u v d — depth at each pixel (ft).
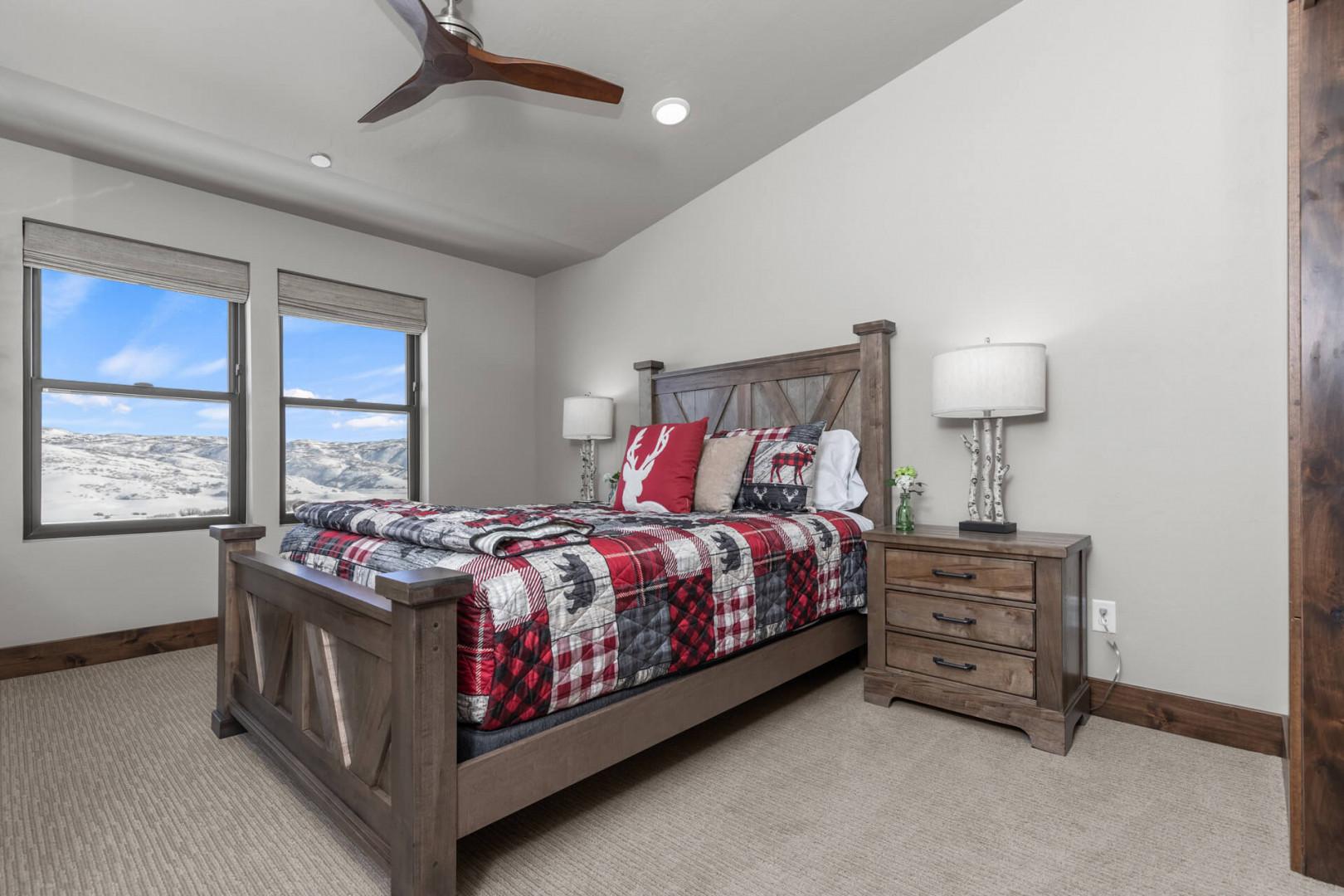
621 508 9.97
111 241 10.14
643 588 5.78
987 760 6.66
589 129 10.25
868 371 9.70
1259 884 4.69
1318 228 4.81
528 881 4.77
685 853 5.10
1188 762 6.60
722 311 12.21
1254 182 6.99
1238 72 7.09
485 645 4.58
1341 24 4.74
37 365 9.74
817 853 5.09
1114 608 7.83
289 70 8.28
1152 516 7.59
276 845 5.20
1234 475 7.09
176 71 8.06
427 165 10.64
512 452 15.69
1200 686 7.27
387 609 4.48
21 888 4.65
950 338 9.26
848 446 9.85
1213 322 7.22
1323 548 4.76
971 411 8.10
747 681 7.03
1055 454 8.29
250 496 11.57
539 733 4.97
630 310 13.97
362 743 4.98
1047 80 8.41
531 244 13.89
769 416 11.10
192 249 10.91
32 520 9.66
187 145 9.53
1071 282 8.19
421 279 14.03
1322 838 4.71
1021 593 7.09
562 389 15.55
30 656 9.36
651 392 13.08
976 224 9.02
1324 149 4.79
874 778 6.29
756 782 6.24
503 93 9.26
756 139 11.00
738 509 9.80
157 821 5.54
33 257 9.46
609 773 6.43
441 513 6.61
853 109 10.34
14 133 9.09
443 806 4.30
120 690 8.71
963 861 4.97
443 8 7.52
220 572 7.39
